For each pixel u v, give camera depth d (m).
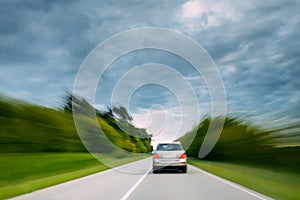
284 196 11.61
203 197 11.56
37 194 12.41
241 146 29.28
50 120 29.66
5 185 15.78
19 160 23.88
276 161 21.08
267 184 15.30
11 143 23.19
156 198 11.45
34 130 26.39
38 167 23.56
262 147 23.78
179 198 11.41
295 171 18.84
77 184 15.76
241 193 12.44
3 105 22.59
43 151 27.91
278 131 20.39
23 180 17.83
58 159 30.16
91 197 11.70
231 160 33.66
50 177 19.31
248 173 21.22
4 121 22.62
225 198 11.27
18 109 24.30
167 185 15.21
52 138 29.78
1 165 21.50
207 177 19.23
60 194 12.42
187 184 15.59
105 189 13.87
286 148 19.38
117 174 21.56
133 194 12.40
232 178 18.58
